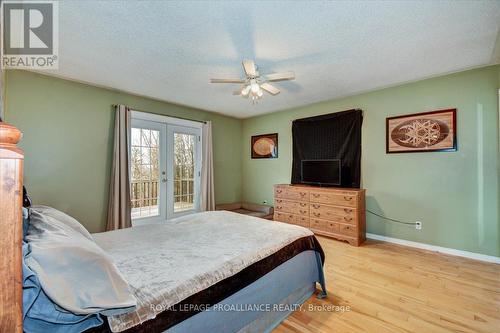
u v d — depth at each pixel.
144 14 1.83
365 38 2.21
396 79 3.27
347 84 3.45
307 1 1.70
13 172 0.58
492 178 2.83
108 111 3.62
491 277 2.45
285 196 4.32
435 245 3.21
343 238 3.55
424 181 3.30
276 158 5.15
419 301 2.04
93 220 3.46
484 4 1.75
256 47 2.36
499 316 1.83
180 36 2.15
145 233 2.08
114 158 3.56
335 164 3.99
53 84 3.10
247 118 5.77
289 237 1.98
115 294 0.96
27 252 0.86
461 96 3.02
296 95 3.97
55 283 0.83
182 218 2.65
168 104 4.38
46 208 1.54
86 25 1.98
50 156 3.09
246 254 1.59
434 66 2.85
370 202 3.79
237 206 5.36
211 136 5.01
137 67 2.83
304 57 2.58
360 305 1.98
